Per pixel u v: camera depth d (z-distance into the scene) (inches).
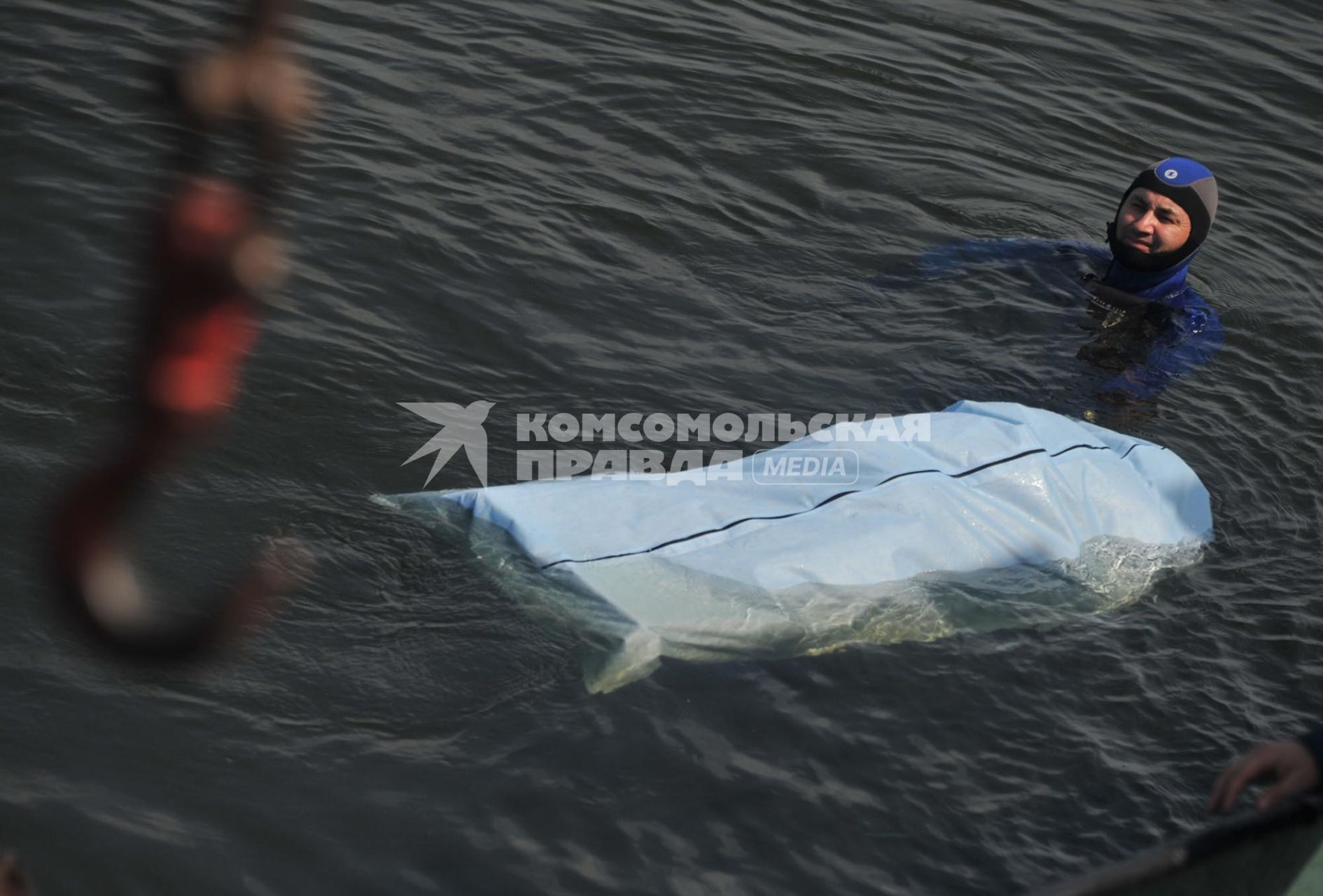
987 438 230.1
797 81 413.7
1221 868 112.6
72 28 349.4
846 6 476.7
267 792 158.2
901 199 363.9
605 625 187.0
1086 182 394.9
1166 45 490.9
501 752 168.4
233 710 167.5
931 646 195.3
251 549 195.0
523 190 325.1
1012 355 298.4
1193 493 237.5
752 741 174.7
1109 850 165.3
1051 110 432.5
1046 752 179.8
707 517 208.2
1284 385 301.6
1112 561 219.3
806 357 285.1
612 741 171.9
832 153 377.4
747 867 156.7
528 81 380.8
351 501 210.1
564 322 278.5
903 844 162.7
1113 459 233.0
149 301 14.7
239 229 14.7
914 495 214.1
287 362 241.0
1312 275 361.1
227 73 14.5
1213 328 323.3
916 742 178.4
